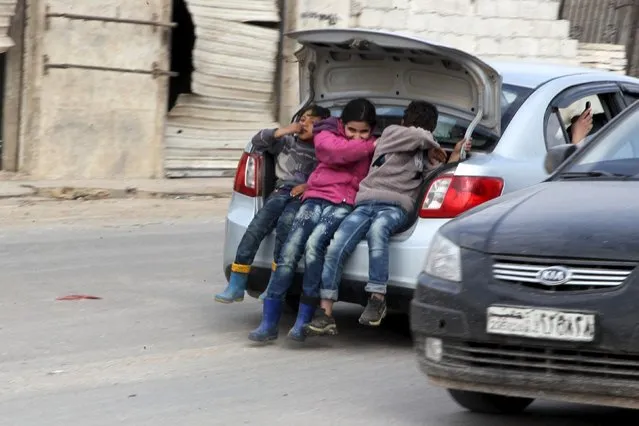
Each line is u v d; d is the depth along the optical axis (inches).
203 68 994.1
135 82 950.4
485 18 1147.9
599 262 314.5
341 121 461.4
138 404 375.6
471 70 450.6
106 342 459.8
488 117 456.1
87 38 926.4
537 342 318.3
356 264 443.2
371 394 391.9
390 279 441.4
